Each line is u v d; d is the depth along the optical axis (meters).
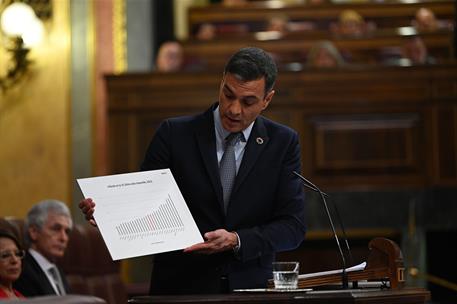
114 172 20.73
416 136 20.36
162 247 7.58
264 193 8.73
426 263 20.36
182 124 8.91
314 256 19.70
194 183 8.66
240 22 29.88
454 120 20.33
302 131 20.48
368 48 26.77
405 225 20.09
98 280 15.38
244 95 8.32
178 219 7.79
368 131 20.39
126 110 20.78
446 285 19.03
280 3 29.77
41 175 21.86
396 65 20.42
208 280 8.47
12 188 21.84
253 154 8.75
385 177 20.31
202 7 30.00
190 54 26.89
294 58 26.77
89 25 22.28
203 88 20.67
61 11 22.22
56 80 22.05
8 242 10.99
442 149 20.30
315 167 20.39
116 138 20.78
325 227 20.09
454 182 20.22
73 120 22.03
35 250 12.84
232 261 8.50
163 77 20.70
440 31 26.86
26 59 21.98
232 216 8.63
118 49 22.72
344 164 20.36
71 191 21.83
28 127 21.95
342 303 6.89
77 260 15.02
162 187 7.91
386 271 7.97
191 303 6.91
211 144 8.76
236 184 8.67
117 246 7.44
